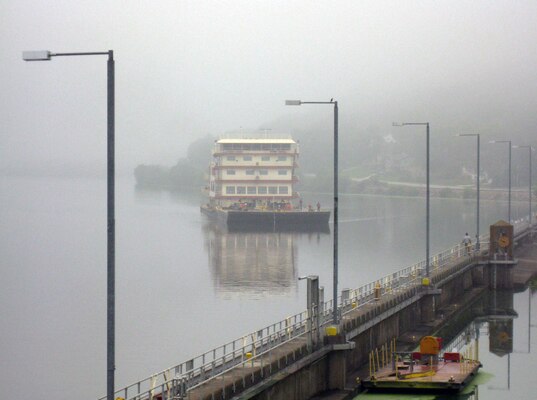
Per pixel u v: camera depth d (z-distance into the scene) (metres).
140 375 99.38
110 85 47.06
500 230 152.12
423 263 133.12
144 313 137.62
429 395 76.50
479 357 99.56
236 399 58.44
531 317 126.75
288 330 75.44
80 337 124.00
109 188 47.59
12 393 94.38
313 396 72.50
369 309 89.00
